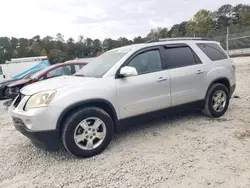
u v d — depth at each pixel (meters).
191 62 4.51
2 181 2.95
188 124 4.56
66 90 3.30
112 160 3.28
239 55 28.58
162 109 4.14
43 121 3.10
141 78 3.85
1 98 9.45
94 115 3.41
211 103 4.73
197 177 2.73
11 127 5.35
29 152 3.77
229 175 2.73
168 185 2.62
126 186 2.64
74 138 3.28
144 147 3.64
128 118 3.79
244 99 6.41
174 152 3.39
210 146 3.51
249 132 3.98
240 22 76.12
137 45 4.15
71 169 3.11
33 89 3.47
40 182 2.86
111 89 3.57
